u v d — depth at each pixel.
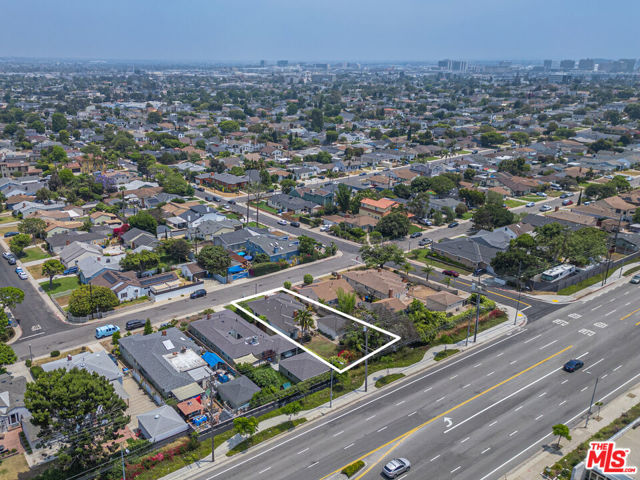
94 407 57.47
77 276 116.81
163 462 60.75
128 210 163.00
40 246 135.75
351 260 130.75
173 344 82.81
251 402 70.94
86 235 136.38
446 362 83.94
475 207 180.38
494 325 96.62
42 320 96.12
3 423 66.81
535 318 99.75
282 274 120.69
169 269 120.56
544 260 122.25
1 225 152.25
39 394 57.00
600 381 78.06
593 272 122.25
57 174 186.62
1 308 88.62
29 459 60.97
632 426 62.03
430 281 116.00
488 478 58.19
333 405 72.12
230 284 114.56
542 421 68.56
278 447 63.56
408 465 59.22
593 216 163.12
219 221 145.88
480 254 127.00
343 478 58.03
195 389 72.69
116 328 91.69
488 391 75.50
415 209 163.62
